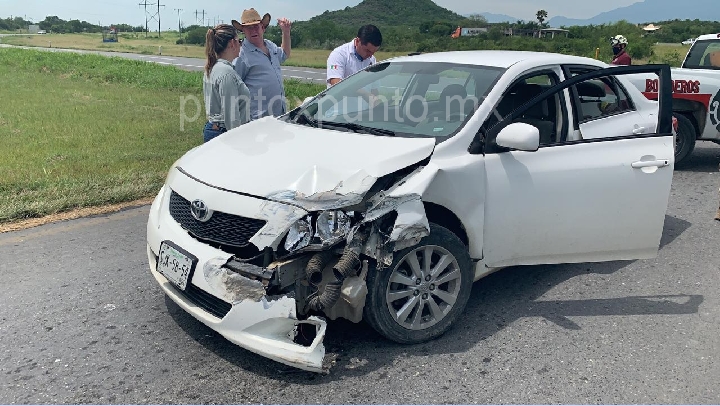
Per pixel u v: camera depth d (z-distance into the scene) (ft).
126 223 18.98
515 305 13.64
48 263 15.60
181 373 10.76
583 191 12.67
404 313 11.32
